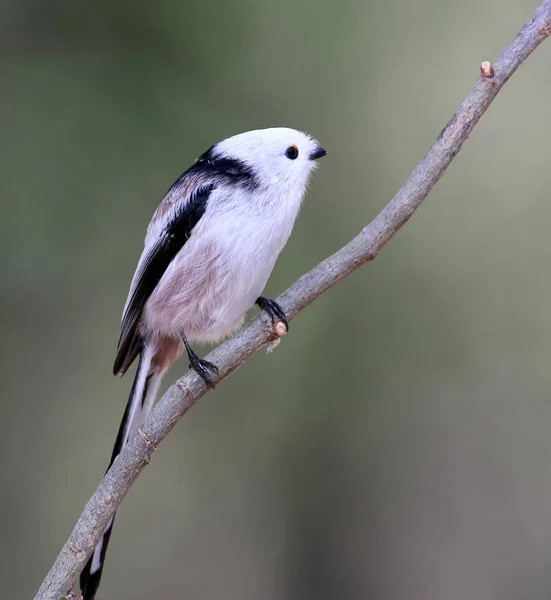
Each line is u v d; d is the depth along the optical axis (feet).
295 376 37.78
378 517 38.06
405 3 40.60
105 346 37.24
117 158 37.47
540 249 39.81
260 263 21.27
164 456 37.93
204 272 21.18
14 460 36.47
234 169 21.34
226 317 21.79
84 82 37.88
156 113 38.17
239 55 39.06
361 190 39.65
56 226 36.70
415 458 38.34
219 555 37.70
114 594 36.91
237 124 38.75
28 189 36.63
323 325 38.04
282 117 39.34
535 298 39.27
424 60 40.75
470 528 37.78
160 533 37.60
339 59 39.99
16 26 38.09
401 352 38.68
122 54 38.52
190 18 38.58
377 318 38.70
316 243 38.83
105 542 19.33
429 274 39.40
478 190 40.57
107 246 37.09
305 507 37.96
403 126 40.40
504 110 41.14
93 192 37.06
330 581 37.78
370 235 17.15
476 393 38.73
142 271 22.11
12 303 36.50
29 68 37.73
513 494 37.93
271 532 37.93
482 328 39.11
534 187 40.45
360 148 39.93
